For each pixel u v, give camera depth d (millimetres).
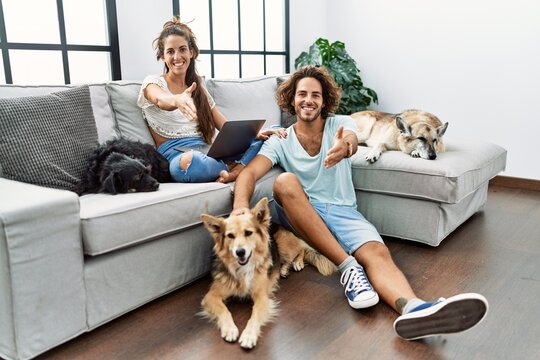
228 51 3627
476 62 3580
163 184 1970
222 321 1591
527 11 3279
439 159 2408
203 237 1967
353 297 1722
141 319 1694
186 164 1994
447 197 2252
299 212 1903
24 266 1329
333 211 2098
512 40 3381
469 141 2947
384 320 1661
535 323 1628
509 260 2215
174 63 2268
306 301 1825
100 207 1555
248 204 1900
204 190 1873
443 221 2379
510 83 3455
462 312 1355
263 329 1611
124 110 2297
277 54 4105
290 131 2252
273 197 2084
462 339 1531
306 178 2197
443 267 2143
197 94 2348
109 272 1591
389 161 2447
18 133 1720
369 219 2596
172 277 1846
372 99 4203
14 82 2418
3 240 1277
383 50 4066
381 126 2865
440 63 3764
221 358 1445
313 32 4387
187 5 3242
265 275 1762
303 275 2082
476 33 3535
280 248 2047
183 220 1787
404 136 2564
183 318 1701
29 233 1327
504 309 1730
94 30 2742
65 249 1435
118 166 1773
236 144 2115
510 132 3535
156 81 2248
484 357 1430
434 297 1840
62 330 1464
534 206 3107
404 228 2465
